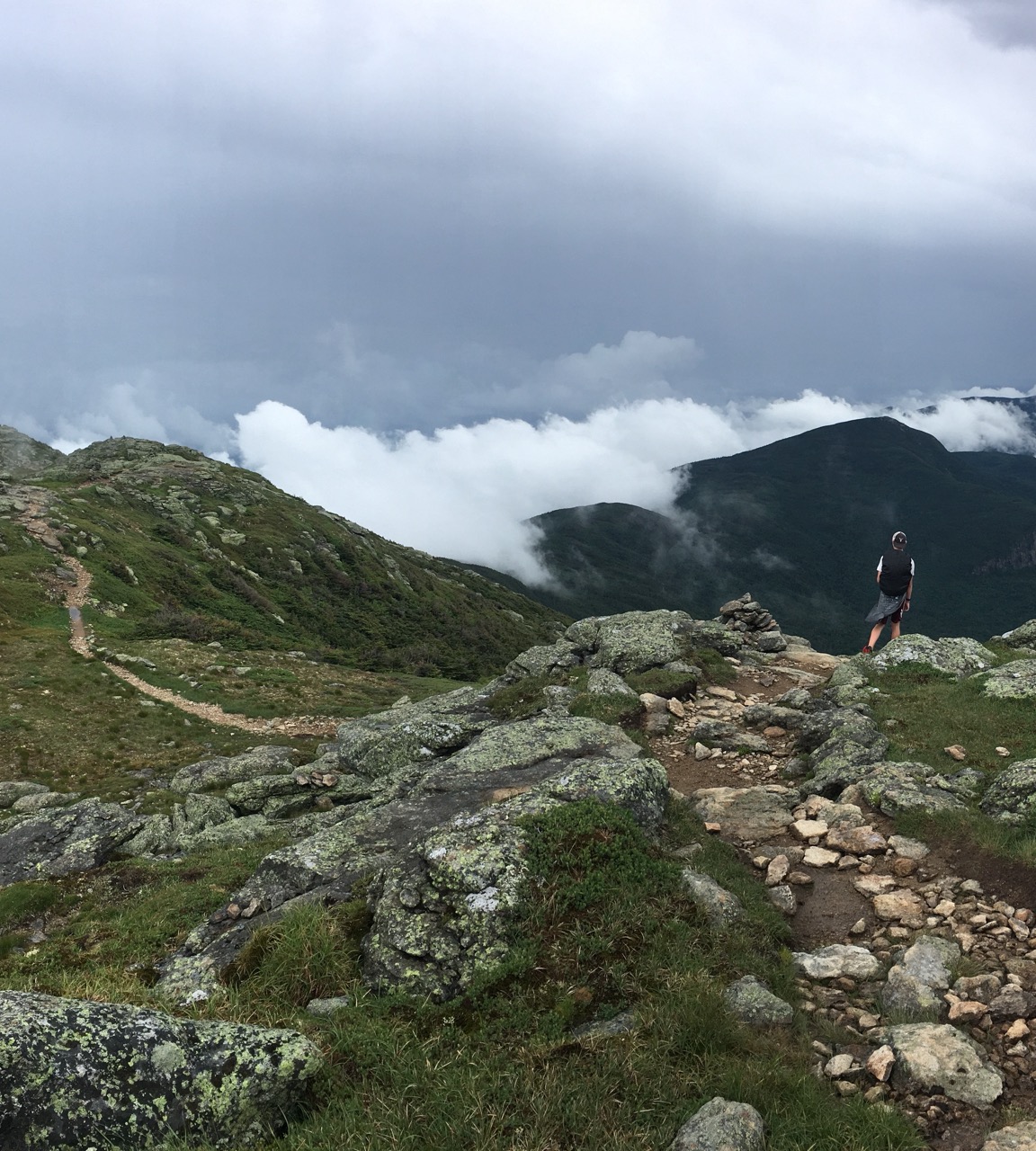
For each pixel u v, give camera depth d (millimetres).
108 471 191750
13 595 77500
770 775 14367
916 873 10078
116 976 9750
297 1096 6555
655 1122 6168
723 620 28219
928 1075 6625
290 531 178500
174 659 65750
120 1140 5758
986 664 18422
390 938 8609
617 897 9039
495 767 13547
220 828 20141
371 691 65438
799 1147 5918
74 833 19719
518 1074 6637
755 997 7652
